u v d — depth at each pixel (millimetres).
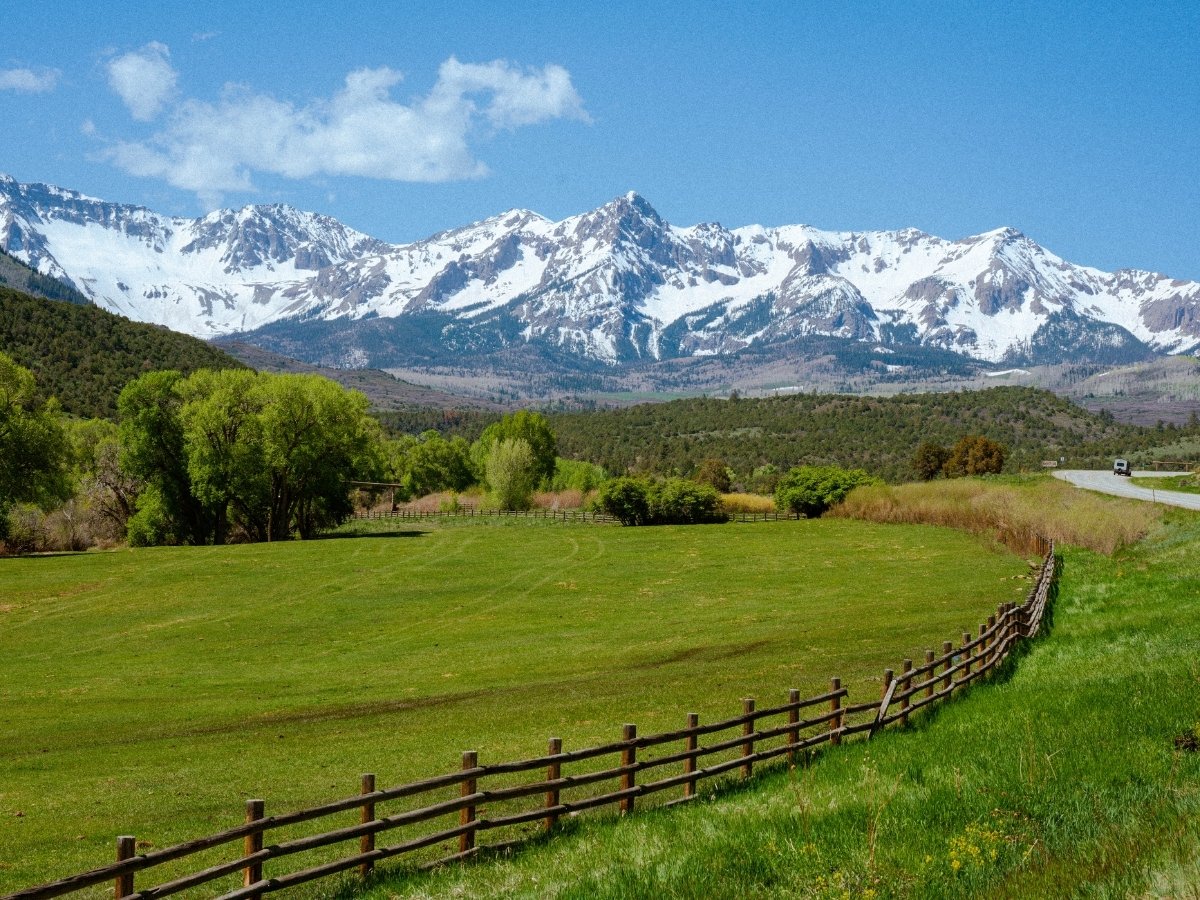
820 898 9023
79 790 20047
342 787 19219
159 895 9320
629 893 9508
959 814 11047
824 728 21562
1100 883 8203
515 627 46844
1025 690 18906
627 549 77125
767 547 75188
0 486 79750
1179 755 12156
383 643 44000
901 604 46906
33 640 46938
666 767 19203
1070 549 56469
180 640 46219
